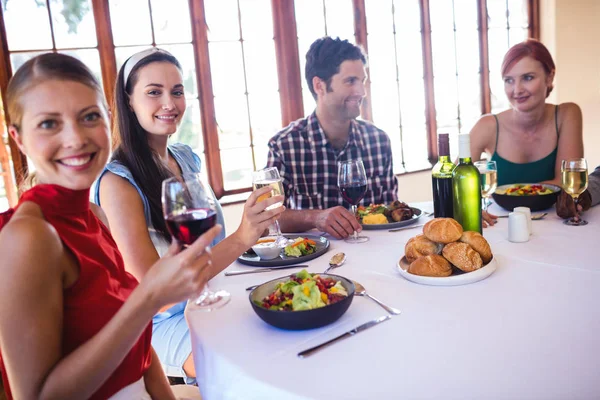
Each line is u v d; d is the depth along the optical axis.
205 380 0.97
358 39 4.14
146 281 0.76
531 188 1.85
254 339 0.94
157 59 1.72
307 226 1.75
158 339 1.57
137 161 1.64
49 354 0.79
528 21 5.04
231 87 3.71
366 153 2.37
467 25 4.71
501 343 0.84
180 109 1.79
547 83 2.28
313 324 0.95
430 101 4.57
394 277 1.22
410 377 0.76
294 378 0.79
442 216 1.49
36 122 0.85
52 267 0.79
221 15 3.61
